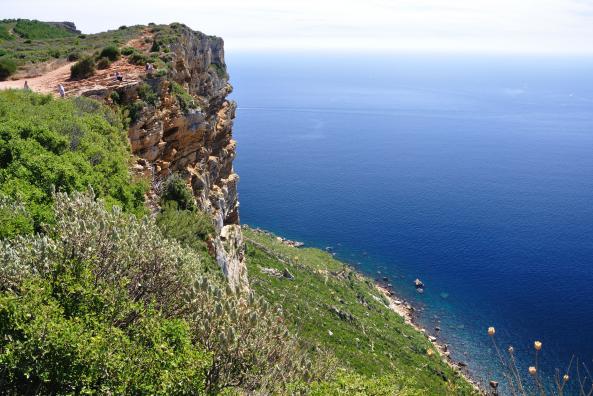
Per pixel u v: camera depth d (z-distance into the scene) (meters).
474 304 99.94
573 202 163.25
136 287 18.69
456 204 162.38
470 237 133.75
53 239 18.70
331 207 159.62
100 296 15.75
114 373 13.74
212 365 17.06
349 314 76.06
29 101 35.28
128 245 18.73
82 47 60.00
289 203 163.62
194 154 51.38
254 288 68.19
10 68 49.44
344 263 116.38
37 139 28.17
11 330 13.53
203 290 19.55
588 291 103.69
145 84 43.34
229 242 49.66
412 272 114.19
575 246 126.25
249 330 18.58
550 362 79.31
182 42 58.81
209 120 59.78
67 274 15.88
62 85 43.41
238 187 182.62
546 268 114.56
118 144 35.94
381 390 19.72
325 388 18.66
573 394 57.25
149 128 41.91
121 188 30.88
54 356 13.11
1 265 15.27
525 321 93.31
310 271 93.88
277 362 19.33
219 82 69.88
